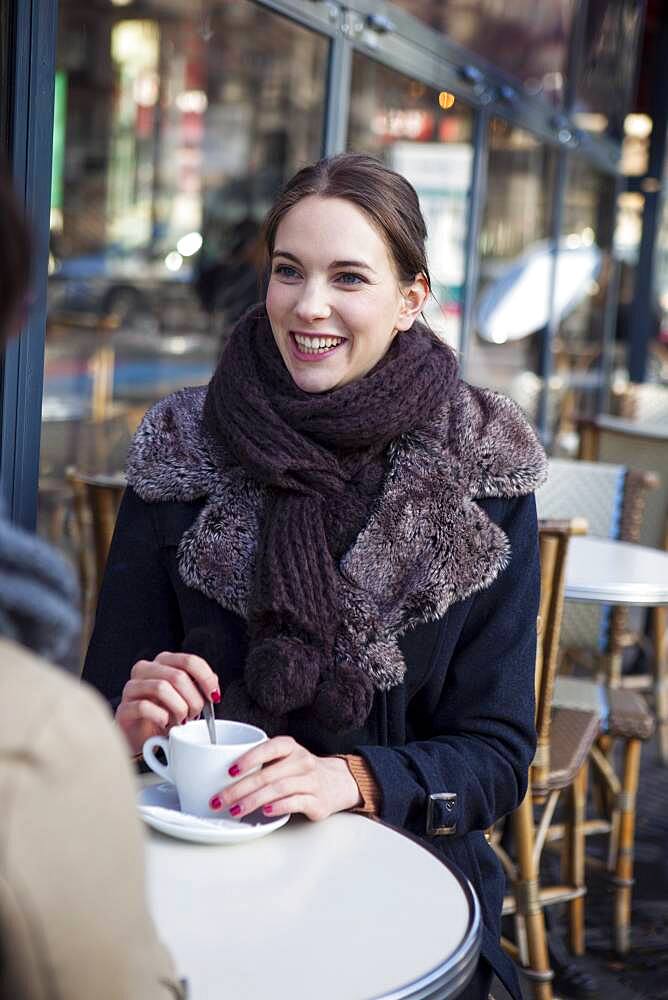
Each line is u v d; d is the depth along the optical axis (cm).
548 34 564
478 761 168
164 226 690
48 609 74
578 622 374
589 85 661
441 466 177
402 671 169
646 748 469
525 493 181
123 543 184
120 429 423
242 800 138
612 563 337
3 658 71
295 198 177
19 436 233
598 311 770
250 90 652
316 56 403
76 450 383
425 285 183
